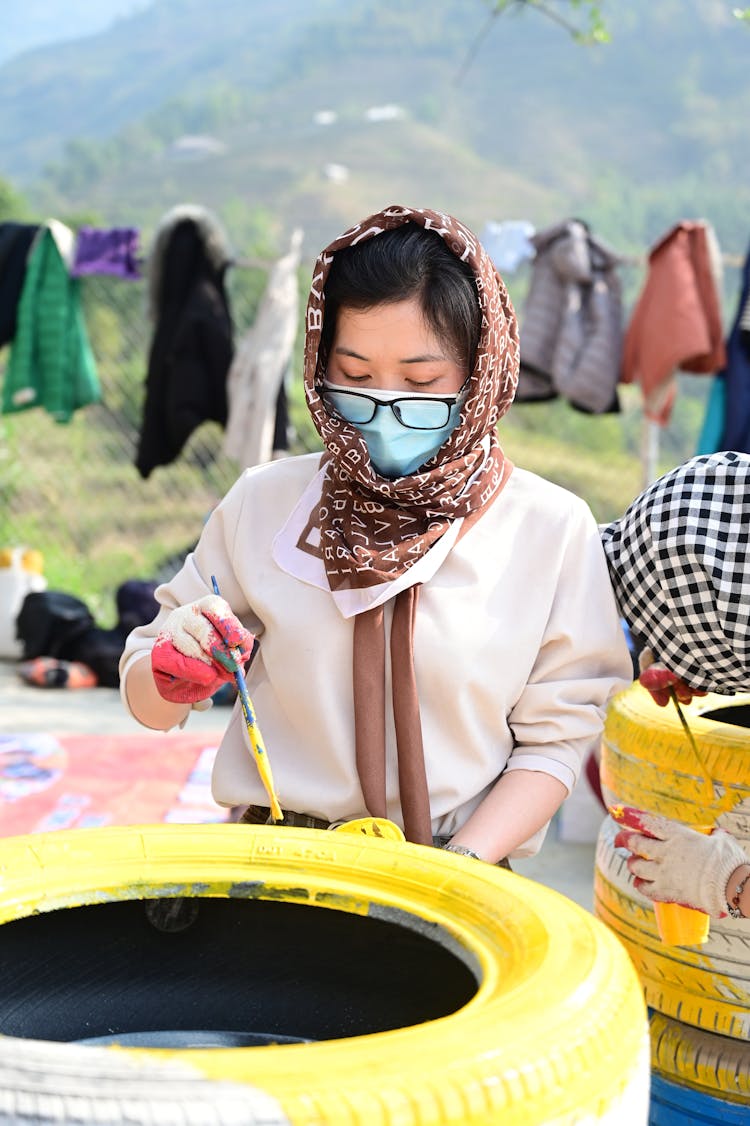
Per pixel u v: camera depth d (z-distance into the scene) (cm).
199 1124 89
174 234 677
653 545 178
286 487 192
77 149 18550
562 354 639
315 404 182
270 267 678
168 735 524
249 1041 143
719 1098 199
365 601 177
